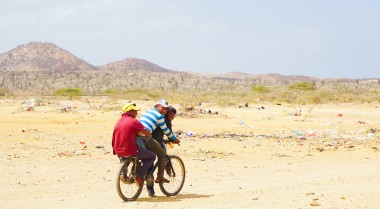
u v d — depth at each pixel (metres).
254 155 16.25
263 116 30.91
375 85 113.50
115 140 9.30
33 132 20.44
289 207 8.45
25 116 26.67
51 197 9.55
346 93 57.97
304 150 17.47
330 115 32.72
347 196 9.21
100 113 29.69
